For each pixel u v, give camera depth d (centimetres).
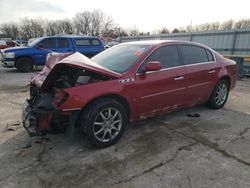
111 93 334
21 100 605
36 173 284
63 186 261
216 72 489
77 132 354
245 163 305
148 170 290
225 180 270
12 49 1136
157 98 390
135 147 347
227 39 1383
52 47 1177
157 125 430
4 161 310
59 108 305
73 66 312
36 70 1213
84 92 313
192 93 449
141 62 371
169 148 344
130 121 372
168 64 406
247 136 386
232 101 602
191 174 281
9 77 1000
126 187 259
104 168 294
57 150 338
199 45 472
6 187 259
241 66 1009
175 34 1719
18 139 373
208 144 357
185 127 422
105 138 343
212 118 468
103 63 393
